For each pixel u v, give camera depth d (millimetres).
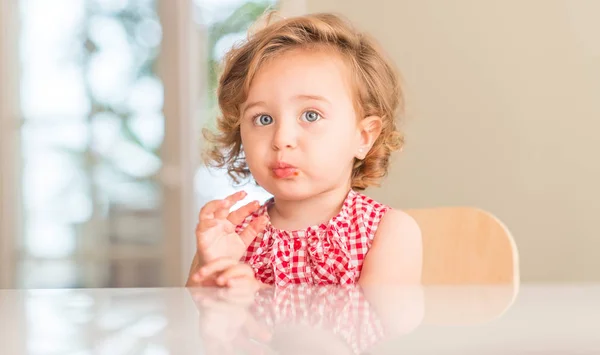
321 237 913
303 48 874
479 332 214
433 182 2438
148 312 307
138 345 187
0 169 2955
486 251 1128
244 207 800
